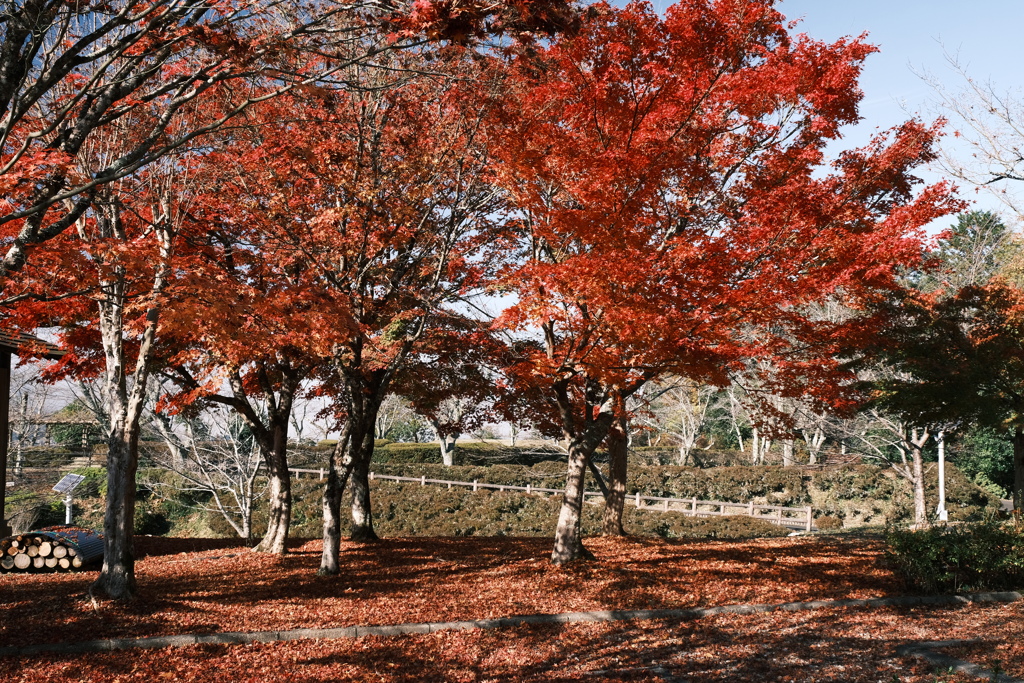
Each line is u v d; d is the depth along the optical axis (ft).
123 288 29.81
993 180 43.47
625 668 26.14
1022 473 45.91
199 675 23.80
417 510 90.58
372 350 40.29
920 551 38.63
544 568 41.88
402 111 35.58
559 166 33.14
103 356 41.52
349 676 24.58
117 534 31.37
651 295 31.19
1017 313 42.98
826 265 31.86
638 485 111.24
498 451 128.36
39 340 45.70
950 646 28.04
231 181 34.55
